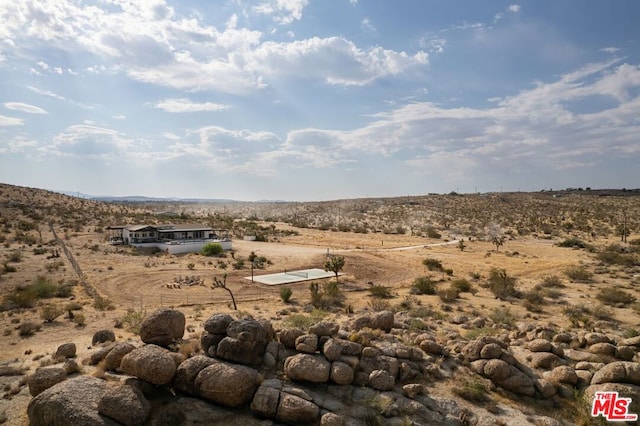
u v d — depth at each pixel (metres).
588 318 31.17
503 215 144.00
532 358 18.52
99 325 28.52
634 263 58.34
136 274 51.12
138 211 147.50
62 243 66.88
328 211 182.38
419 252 76.81
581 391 15.97
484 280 52.31
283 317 31.83
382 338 19.41
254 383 14.14
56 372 14.18
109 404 11.86
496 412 14.80
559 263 62.81
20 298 34.72
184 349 16.14
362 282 53.81
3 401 14.07
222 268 58.12
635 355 18.14
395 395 15.00
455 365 17.86
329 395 14.66
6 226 78.81
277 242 89.19
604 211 138.25
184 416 12.85
